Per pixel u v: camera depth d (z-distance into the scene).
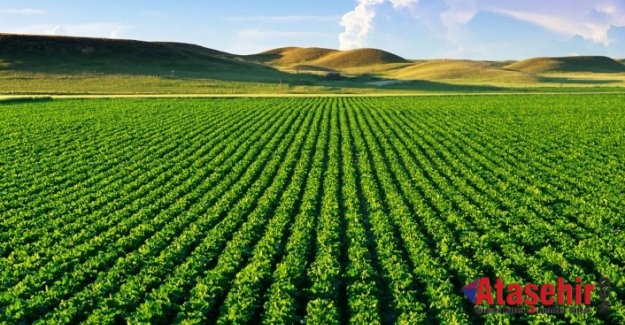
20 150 40.41
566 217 24.55
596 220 23.31
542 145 41.22
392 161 36.19
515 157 38.06
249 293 16.41
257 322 15.71
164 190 29.34
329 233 21.50
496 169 33.69
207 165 35.56
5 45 148.62
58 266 18.80
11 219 24.67
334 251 19.84
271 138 46.38
